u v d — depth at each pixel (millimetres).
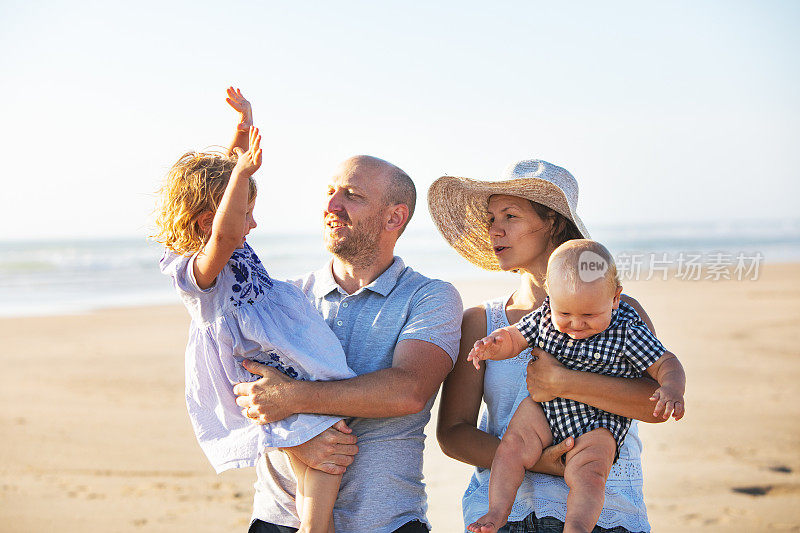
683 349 13812
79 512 7051
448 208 3682
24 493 7527
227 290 3191
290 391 3061
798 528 6242
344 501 3240
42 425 9914
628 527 2988
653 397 2695
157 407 10766
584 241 2846
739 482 7305
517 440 2971
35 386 12094
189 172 3109
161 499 7387
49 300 25062
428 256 36375
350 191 3432
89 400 11172
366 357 3393
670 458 8031
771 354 13172
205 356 3238
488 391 3303
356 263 3488
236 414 3264
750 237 48594
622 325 2877
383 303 3447
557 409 2951
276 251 41812
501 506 2836
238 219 2898
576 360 2922
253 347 3217
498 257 3355
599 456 2850
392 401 3100
